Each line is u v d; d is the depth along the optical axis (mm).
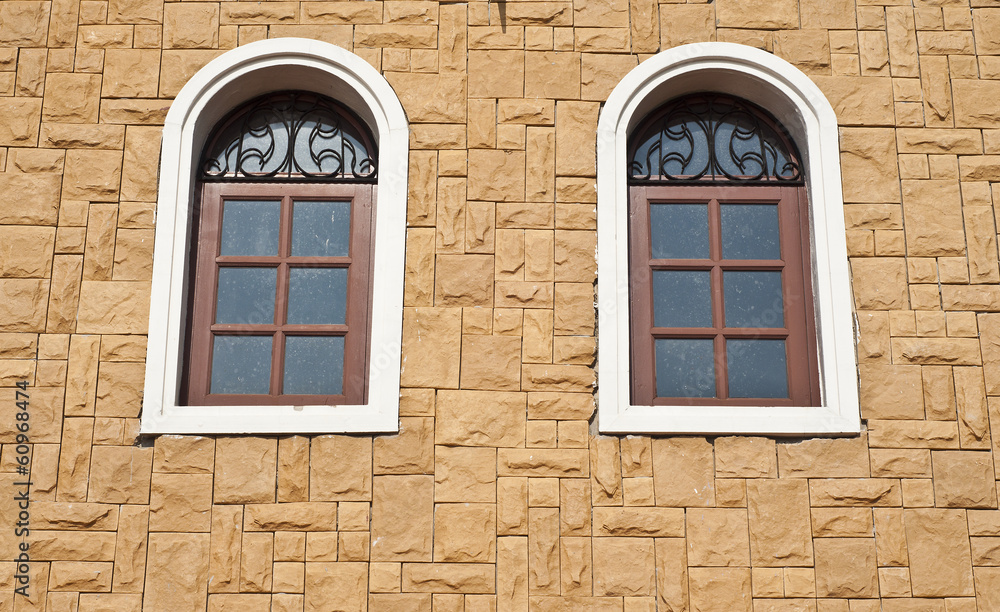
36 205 4977
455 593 4535
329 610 4504
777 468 4680
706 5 5270
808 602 4531
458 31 5246
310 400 4891
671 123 5285
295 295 5051
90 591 4512
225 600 4508
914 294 4926
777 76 5184
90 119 5102
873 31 5270
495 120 5129
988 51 5254
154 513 4594
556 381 4793
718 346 4996
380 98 5105
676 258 5129
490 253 4949
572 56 5230
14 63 5172
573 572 4555
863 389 4797
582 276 4934
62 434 4684
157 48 5199
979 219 5039
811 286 5074
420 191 5020
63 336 4809
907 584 4555
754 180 5227
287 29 5234
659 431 4699
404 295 4875
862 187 5066
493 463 4680
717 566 4566
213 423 4672
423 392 4758
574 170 5070
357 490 4637
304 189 5191
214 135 5250
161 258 4879
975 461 4715
